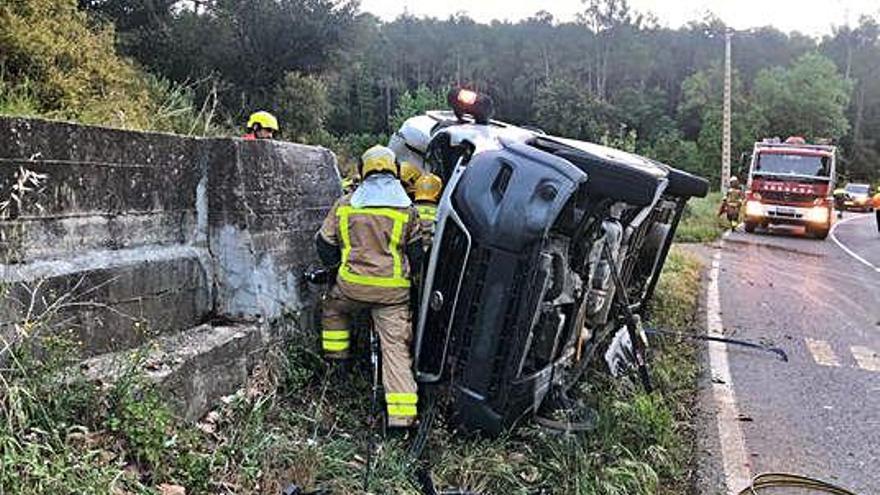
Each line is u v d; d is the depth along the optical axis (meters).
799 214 23.12
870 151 96.19
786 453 5.16
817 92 81.12
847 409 6.09
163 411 3.61
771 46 109.12
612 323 5.94
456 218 4.48
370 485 3.83
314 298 5.32
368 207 4.62
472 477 4.14
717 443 5.27
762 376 6.87
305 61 23.45
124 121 6.03
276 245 4.93
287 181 5.09
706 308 9.81
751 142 70.94
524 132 5.38
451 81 96.69
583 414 4.96
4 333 3.39
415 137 5.55
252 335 4.62
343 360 4.94
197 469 3.52
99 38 7.84
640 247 6.12
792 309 10.18
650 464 4.67
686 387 6.41
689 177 6.11
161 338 4.30
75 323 3.75
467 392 4.49
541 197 4.30
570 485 4.20
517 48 103.31
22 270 3.54
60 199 3.76
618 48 103.56
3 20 6.18
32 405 3.19
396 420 4.45
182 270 4.54
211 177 4.77
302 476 3.80
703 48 106.19
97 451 3.21
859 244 21.98
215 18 21.00
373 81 81.06
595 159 4.60
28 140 3.57
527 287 4.32
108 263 3.98
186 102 8.12
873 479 4.83
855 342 8.41
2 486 2.83
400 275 4.61
